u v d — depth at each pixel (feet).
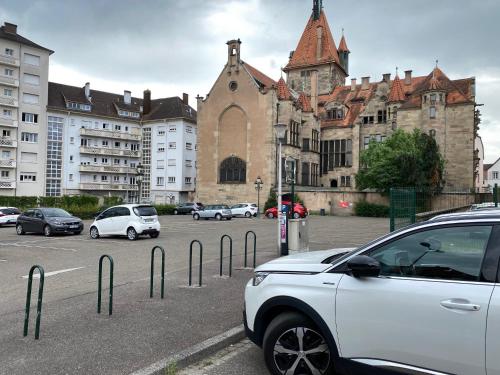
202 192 190.60
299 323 14.70
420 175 140.26
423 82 187.52
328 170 204.64
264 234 79.25
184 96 265.13
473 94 171.01
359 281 13.55
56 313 23.97
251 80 180.24
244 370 16.98
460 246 12.46
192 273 36.55
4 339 19.49
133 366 16.42
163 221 127.95
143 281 33.45
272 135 174.19
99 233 73.26
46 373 15.71
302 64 232.32
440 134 169.89
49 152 221.05
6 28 207.00
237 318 22.97
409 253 13.30
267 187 174.19
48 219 79.92
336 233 79.87
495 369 11.01
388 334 12.73
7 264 45.27
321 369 14.42
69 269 41.22
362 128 199.62
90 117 238.07
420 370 12.15
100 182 239.91
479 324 11.27
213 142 188.96
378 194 152.87
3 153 204.33
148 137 255.29
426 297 12.21
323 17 237.45
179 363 17.12
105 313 23.89
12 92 206.59
